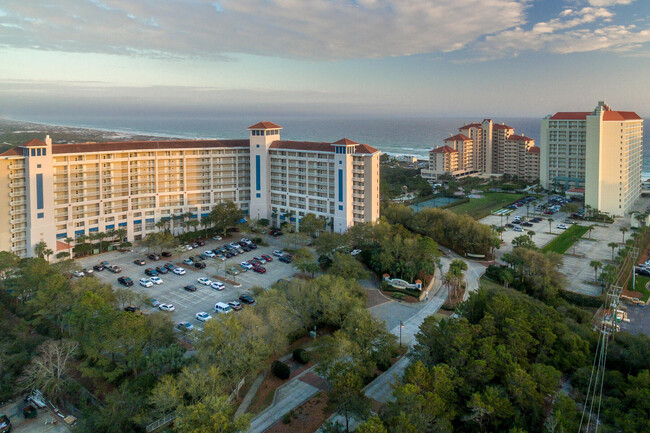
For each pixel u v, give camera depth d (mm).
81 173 151375
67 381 79188
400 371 83375
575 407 64750
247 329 78938
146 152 166625
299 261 128625
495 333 80562
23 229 140750
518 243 143750
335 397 65375
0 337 94125
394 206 192625
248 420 59594
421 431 57875
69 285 102875
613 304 106125
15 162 137375
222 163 185750
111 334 78562
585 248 165000
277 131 193500
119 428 66250
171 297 117375
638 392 64688
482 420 65688
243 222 185000
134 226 166625
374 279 132375
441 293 122000
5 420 71062
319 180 175750
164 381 68125
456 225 161500
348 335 79438
